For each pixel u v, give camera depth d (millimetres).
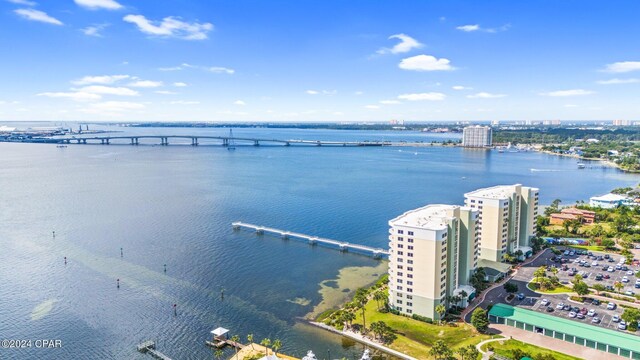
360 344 173250
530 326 177750
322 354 166125
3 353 163625
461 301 199125
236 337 166000
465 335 174750
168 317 192625
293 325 188125
